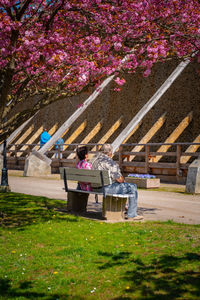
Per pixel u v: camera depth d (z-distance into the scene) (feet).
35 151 65.46
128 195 24.80
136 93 80.38
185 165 50.78
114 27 30.04
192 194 39.60
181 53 32.42
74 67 28.99
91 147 83.25
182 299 12.20
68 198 28.71
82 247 18.58
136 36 30.22
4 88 24.79
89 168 27.02
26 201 33.99
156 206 31.40
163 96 73.51
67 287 13.83
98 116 87.35
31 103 111.55
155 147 71.10
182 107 69.26
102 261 16.43
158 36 30.76
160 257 16.42
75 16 30.04
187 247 17.71
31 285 14.14
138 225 23.24
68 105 97.35
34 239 20.65
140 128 76.54
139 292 12.98
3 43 24.58
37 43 26.96
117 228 22.41
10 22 24.12
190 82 69.21
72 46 30.78
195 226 22.75
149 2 30.32
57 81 31.04
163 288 13.14
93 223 24.14
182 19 30.76
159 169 55.62
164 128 70.79
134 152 58.54
